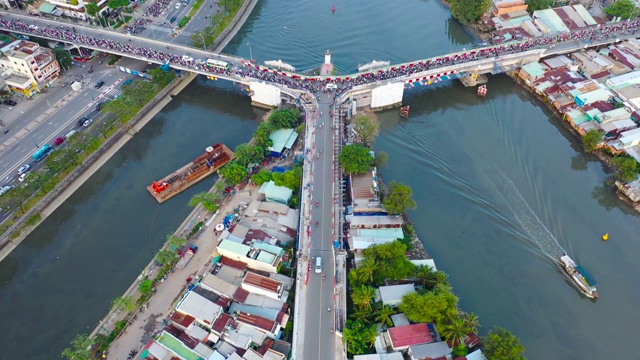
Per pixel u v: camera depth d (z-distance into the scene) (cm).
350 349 15138
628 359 16250
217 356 15325
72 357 15188
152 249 19588
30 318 17525
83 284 18512
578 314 17425
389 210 18900
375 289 16650
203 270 18275
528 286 18188
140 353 16062
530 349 16450
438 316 15450
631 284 18238
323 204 19738
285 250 18512
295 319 16050
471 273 18550
